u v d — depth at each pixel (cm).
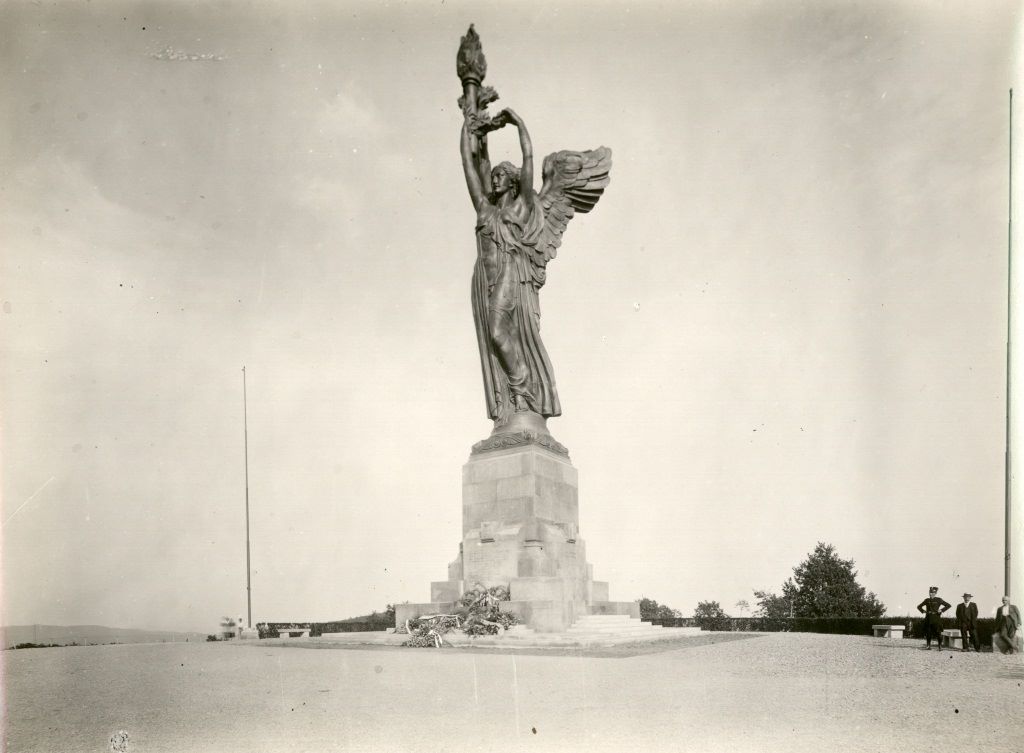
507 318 3019
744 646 2288
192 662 1922
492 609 2522
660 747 1030
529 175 3102
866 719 1170
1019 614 2192
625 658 1911
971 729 1107
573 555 2881
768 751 1008
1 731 1180
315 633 3531
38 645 2789
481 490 2909
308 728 1155
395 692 1402
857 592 4006
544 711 1230
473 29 3209
